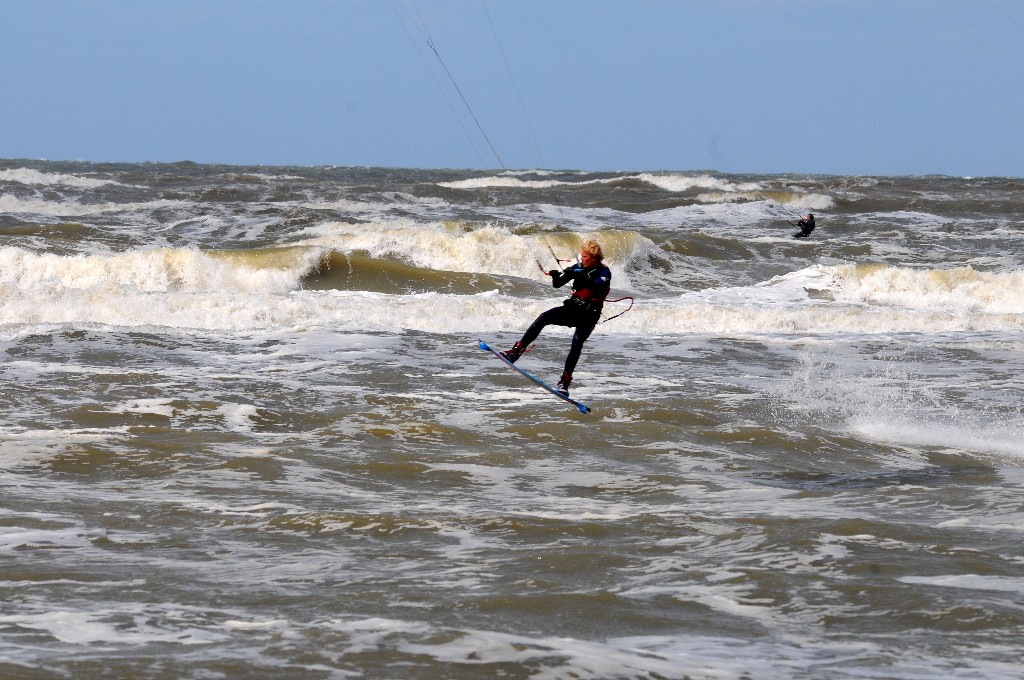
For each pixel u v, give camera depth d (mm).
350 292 92562
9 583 23875
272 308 79062
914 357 71750
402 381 57156
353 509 32781
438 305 84188
